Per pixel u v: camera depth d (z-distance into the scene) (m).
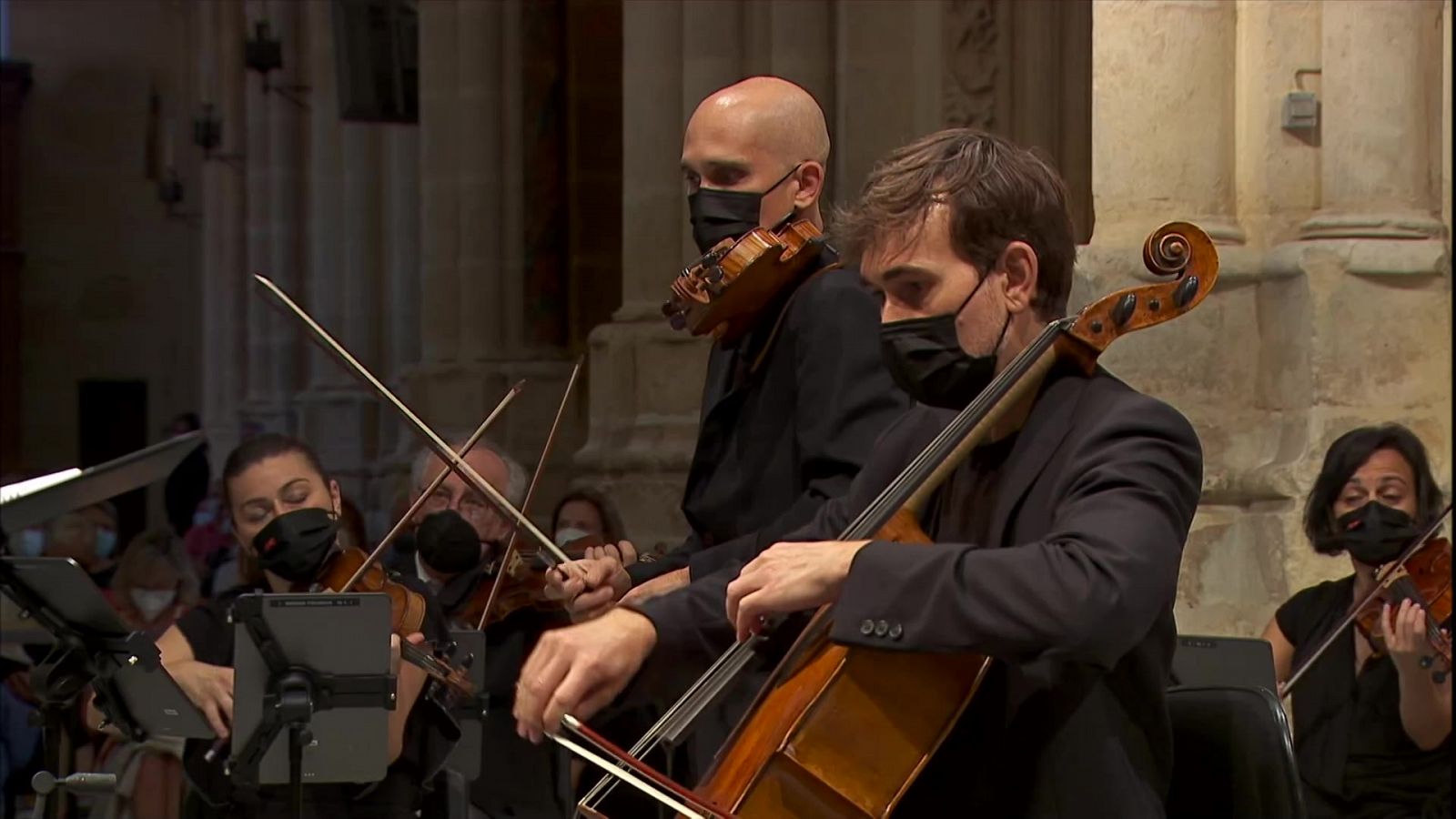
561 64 32.69
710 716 8.88
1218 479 16.20
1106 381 6.34
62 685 9.77
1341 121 16.17
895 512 6.32
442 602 12.73
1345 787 11.87
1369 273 15.88
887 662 6.06
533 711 6.08
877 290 6.57
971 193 6.25
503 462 13.87
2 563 9.47
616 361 22.72
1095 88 16.53
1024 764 6.05
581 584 9.73
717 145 9.71
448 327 33.06
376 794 10.81
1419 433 15.88
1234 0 16.67
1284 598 15.60
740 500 9.59
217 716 11.04
